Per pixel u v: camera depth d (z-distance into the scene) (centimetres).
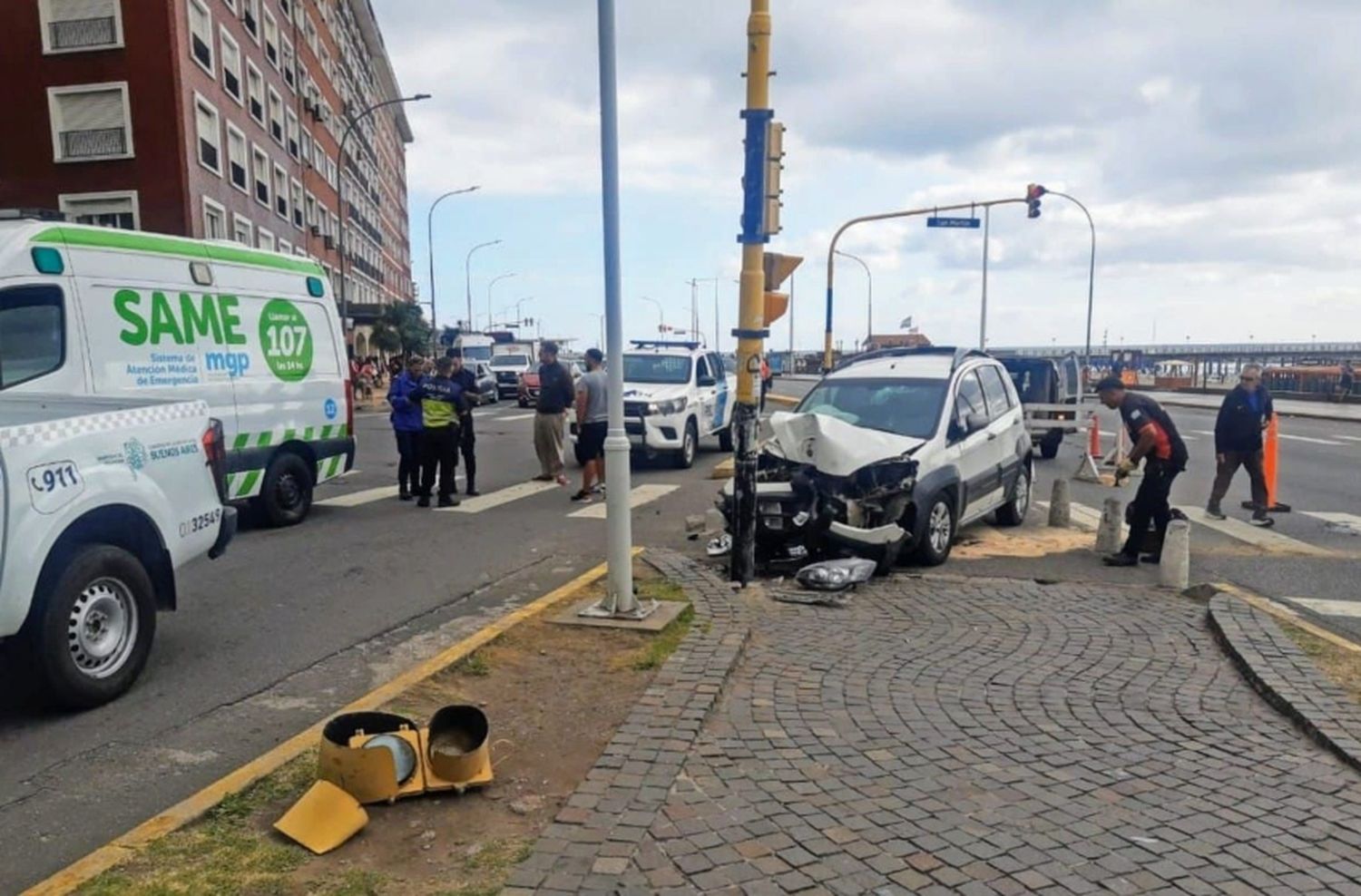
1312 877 323
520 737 438
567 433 2255
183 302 874
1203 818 364
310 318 1070
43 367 723
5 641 462
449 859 331
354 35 6269
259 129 3650
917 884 316
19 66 2733
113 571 496
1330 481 1425
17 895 315
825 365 2500
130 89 2741
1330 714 455
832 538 746
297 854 330
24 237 723
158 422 541
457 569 818
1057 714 471
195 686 523
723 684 500
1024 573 799
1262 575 804
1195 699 493
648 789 378
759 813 363
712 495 1251
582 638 583
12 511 439
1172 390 4881
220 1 3159
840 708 475
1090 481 1434
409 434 1204
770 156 683
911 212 2478
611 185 595
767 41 672
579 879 315
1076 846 342
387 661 570
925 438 837
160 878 312
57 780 404
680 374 1641
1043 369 1838
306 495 1050
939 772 403
